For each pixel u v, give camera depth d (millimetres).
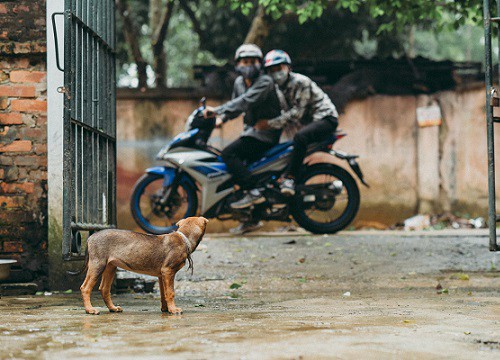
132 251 4531
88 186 5750
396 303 5250
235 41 17859
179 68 27000
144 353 3086
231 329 3770
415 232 9898
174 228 9062
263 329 3768
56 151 5957
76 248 5395
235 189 9102
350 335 3566
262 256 7801
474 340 3508
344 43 18156
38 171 6051
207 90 12578
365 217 12641
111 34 6480
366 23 17812
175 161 8977
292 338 3461
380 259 7590
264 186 9102
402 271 7090
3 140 6043
